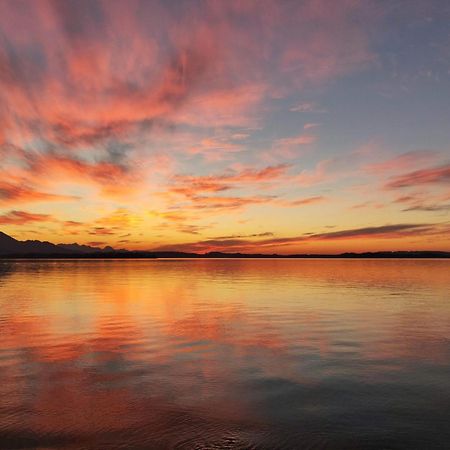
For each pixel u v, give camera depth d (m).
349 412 8.46
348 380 10.56
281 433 7.52
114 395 9.51
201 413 8.42
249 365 12.05
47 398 9.31
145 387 10.09
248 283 48.56
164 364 12.20
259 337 16.09
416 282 48.22
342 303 27.17
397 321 19.66
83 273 82.12
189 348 14.25
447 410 8.55
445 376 10.84
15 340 15.73
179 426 7.80
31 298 31.58
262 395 9.49
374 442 7.16
